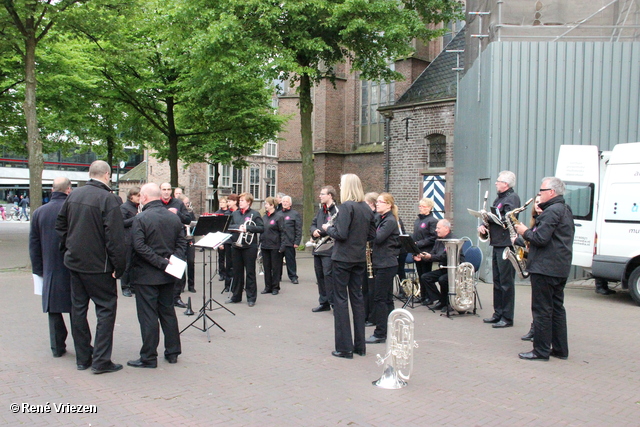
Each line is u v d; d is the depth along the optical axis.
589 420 4.46
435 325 7.95
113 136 23.31
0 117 20.23
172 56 17.56
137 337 7.00
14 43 12.85
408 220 20.47
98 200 5.39
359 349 6.30
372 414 4.50
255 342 6.82
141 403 4.68
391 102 22.77
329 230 6.13
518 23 12.66
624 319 8.50
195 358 6.09
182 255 7.31
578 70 12.20
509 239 7.85
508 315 7.88
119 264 5.44
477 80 13.74
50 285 5.83
